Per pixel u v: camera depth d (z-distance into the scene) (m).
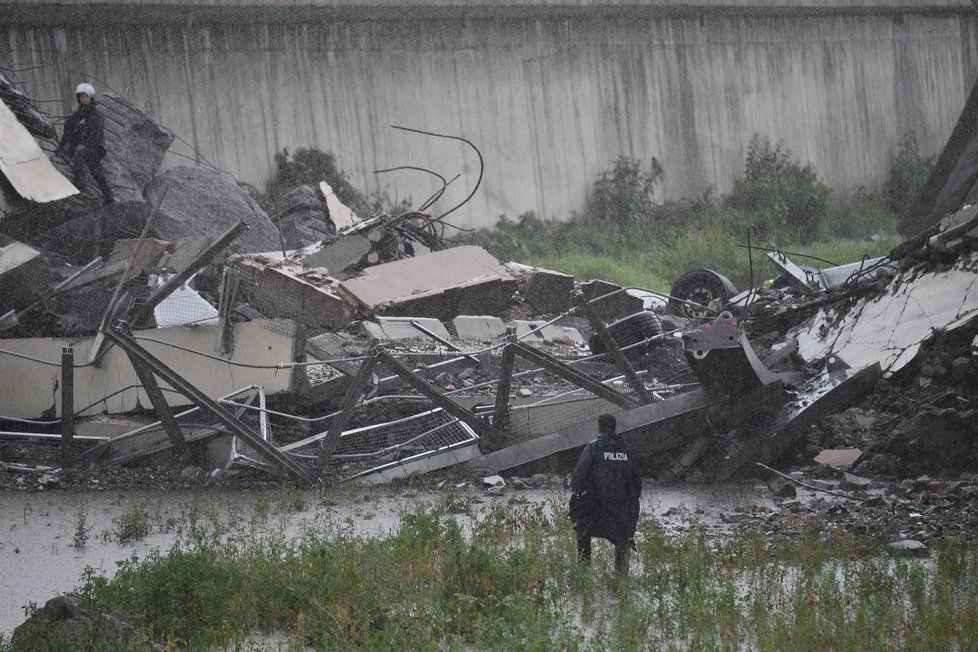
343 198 121.44
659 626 26.30
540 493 45.31
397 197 128.00
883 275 63.41
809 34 170.25
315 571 28.86
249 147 117.94
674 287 83.06
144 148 82.25
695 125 156.12
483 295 69.19
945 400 49.22
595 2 143.88
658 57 152.38
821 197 162.75
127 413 52.50
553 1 139.50
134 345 46.56
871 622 25.19
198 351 51.72
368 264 72.12
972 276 55.38
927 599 27.72
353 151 125.19
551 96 141.75
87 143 73.19
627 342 61.34
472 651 24.91
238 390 50.88
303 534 36.69
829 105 172.75
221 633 25.23
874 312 59.91
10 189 65.75
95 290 56.81
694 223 150.62
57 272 60.38
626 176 146.75
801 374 56.59
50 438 51.06
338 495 45.56
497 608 26.62
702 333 45.81
